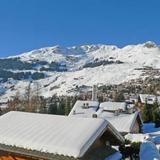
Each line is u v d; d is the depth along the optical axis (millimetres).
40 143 21031
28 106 112188
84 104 91375
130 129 58594
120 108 88625
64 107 111812
